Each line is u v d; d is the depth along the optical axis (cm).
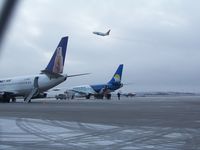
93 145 1475
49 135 1792
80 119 2719
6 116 3000
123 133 1875
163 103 6831
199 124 2367
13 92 6938
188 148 1398
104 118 2844
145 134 1839
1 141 1586
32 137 1712
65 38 6600
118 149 1377
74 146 1447
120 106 5172
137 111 3841
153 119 2756
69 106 5078
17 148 1398
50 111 3750
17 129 2045
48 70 6581
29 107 4672
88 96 11725
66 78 6694
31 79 6831
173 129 2075
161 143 1530
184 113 3531
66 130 2002
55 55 6631
